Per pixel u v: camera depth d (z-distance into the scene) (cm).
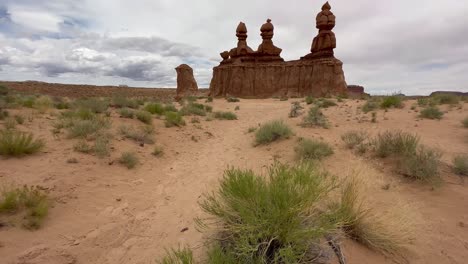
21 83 5931
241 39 6600
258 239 276
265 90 5881
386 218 336
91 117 1085
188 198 550
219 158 887
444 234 358
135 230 420
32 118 1024
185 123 1415
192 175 707
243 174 329
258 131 1078
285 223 269
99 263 337
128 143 877
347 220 313
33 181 513
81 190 520
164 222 447
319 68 5266
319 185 315
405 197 464
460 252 322
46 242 357
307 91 5394
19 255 324
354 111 1645
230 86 6091
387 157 651
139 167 716
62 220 414
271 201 290
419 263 300
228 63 6725
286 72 5797
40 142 697
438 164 574
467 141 801
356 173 420
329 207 334
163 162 809
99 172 622
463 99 1906
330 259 272
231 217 310
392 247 316
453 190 481
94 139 828
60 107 1523
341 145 828
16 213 397
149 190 587
